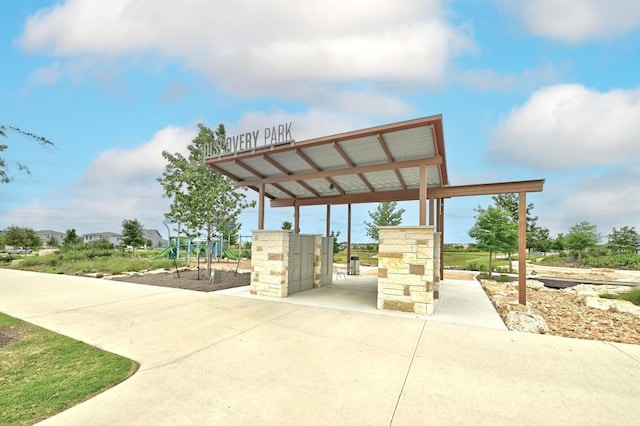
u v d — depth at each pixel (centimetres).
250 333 536
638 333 569
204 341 493
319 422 270
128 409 288
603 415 287
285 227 2659
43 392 320
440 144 726
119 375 364
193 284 1094
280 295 870
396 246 718
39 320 618
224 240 2194
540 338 513
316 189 1261
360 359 419
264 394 321
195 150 1398
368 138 743
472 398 316
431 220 1135
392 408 295
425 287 684
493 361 414
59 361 408
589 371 384
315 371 379
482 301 851
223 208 1329
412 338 511
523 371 383
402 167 811
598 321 662
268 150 847
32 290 967
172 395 317
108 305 750
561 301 913
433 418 278
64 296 865
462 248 4028
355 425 266
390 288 717
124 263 1669
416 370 384
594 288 1145
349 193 1275
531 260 2742
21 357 423
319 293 959
